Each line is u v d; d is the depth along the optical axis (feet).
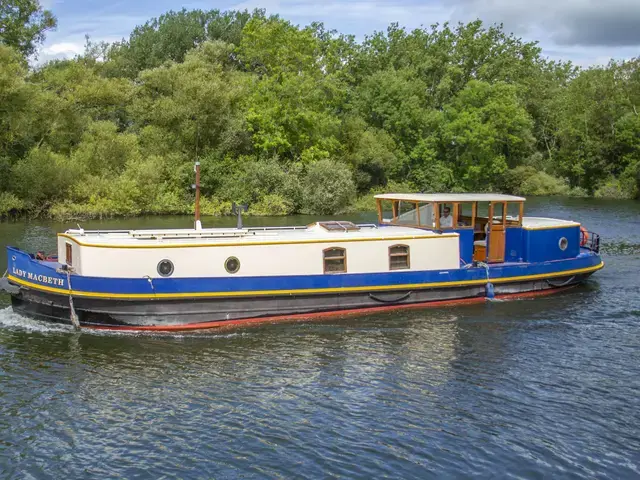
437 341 57.36
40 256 64.44
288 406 44.34
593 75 260.01
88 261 57.47
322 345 55.93
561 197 223.71
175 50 246.06
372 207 178.19
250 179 168.25
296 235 64.34
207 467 37.09
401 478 36.17
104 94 173.88
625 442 40.09
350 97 229.45
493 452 38.83
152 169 159.63
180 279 58.03
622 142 240.73
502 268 69.92
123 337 57.06
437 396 46.06
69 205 148.46
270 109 175.01
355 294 63.82
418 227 70.64
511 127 234.38
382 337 58.13
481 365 51.83
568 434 40.96
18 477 35.99
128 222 142.61
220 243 59.72
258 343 56.18
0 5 162.50
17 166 150.92
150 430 41.04
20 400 44.47
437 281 66.80
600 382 48.67
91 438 40.04
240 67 231.50
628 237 118.21
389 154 203.10
